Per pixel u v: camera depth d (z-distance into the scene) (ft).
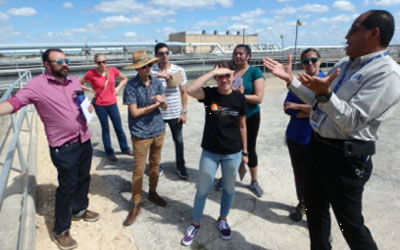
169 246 8.50
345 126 5.36
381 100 5.25
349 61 6.12
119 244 8.57
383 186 11.85
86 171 9.27
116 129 15.33
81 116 8.66
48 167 13.70
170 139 18.79
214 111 7.88
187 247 8.46
